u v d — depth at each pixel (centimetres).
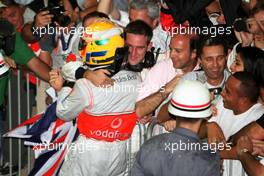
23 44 829
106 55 734
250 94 744
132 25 784
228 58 847
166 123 786
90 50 736
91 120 755
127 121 764
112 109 750
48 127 827
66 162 789
